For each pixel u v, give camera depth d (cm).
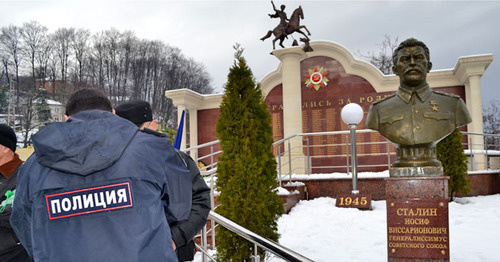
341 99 1466
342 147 1455
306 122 1500
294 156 1280
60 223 164
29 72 5706
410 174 457
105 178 167
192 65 7125
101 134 173
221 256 514
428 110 459
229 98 529
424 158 463
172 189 193
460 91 1405
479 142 1273
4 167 297
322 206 880
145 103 296
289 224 761
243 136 515
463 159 945
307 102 1506
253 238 371
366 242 618
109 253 158
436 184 447
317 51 1492
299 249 595
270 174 531
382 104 481
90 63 6125
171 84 6456
